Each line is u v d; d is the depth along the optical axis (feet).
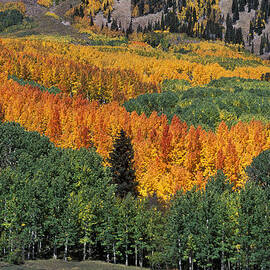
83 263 162.40
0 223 160.15
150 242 177.88
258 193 167.32
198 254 157.99
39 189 169.89
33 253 163.12
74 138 334.03
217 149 301.63
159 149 317.22
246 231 155.22
